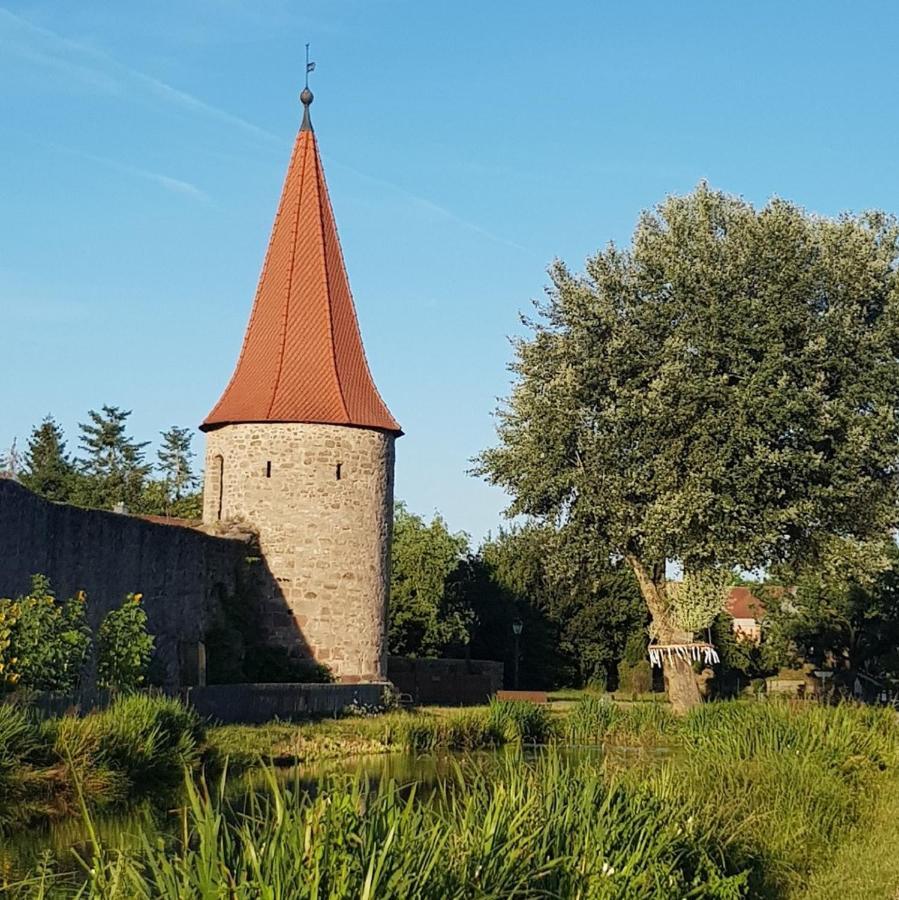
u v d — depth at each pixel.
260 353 35.34
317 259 35.94
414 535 55.25
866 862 13.00
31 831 14.78
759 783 14.76
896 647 51.12
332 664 33.75
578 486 29.50
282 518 33.91
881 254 29.88
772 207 29.80
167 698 21.31
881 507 29.30
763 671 61.47
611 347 29.42
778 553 30.02
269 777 8.28
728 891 10.23
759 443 27.80
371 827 7.51
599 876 8.98
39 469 69.56
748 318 28.44
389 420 35.38
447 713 32.22
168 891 6.84
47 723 17.41
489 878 7.86
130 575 27.55
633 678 62.03
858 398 28.44
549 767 10.95
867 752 17.42
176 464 86.12
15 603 20.69
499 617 62.12
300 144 36.91
